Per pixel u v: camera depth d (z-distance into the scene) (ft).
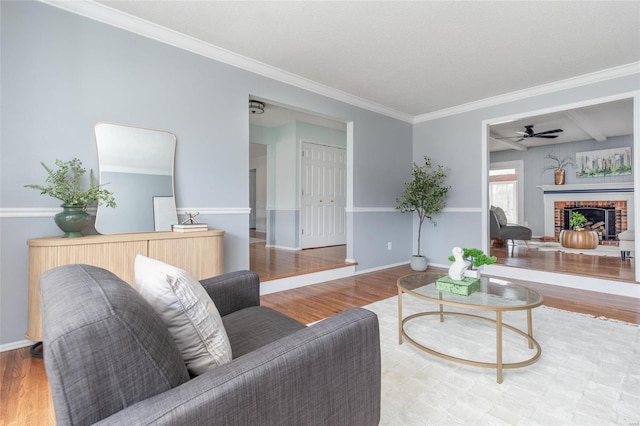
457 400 5.09
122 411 2.02
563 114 16.48
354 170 14.19
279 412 2.68
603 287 11.31
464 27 8.49
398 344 7.07
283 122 19.15
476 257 7.05
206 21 8.31
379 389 3.67
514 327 7.70
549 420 4.63
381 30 8.66
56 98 7.27
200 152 9.53
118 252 7.07
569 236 19.61
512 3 7.47
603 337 7.43
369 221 14.85
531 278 13.05
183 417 2.09
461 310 9.30
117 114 8.09
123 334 2.12
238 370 2.50
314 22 8.32
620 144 21.77
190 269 8.18
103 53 7.88
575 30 8.60
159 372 2.31
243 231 10.52
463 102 14.55
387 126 15.58
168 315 2.93
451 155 15.40
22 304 6.86
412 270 15.11
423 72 11.34
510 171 27.09
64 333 1.93
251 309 5.21
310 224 19.76
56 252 6.34
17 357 6.46
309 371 2.91
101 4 7.61
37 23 7.04
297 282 12.02
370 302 10.18
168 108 8.91
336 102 13.35
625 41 9.16
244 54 10.07
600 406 4.93
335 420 3.16
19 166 6.83
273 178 20.34
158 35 8.66
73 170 7.43
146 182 8.48
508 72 11.31
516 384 5.54
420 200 15.20
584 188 22.54
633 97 10.72
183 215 9.19
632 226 21.02
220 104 9.93
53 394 1.96
